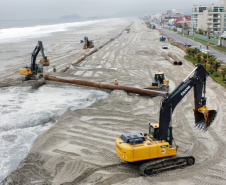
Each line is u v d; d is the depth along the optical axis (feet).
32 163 50.14
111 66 148.25
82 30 493.36
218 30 372.17
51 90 103.35
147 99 90.58
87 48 202.69
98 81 112.57
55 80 111.65
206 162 49.73
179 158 47.16
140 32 412.36
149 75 125.90
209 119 48.47
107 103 85.46
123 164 49.60
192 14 439.63
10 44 257.96
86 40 198.70
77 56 179.83
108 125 68.44
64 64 151.12
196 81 47.55
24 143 59.82
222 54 192.13
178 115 74.28
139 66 147.95
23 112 78.74
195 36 345.31
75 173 46.47
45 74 120.06
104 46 240.94
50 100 90.99
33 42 276.00
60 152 54.65
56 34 395.55
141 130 65.21
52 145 57.82
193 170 46.88
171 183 42.73
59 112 78.07
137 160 44.39
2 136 63.10
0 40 302.45
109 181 44.06
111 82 111.04
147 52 197.47
